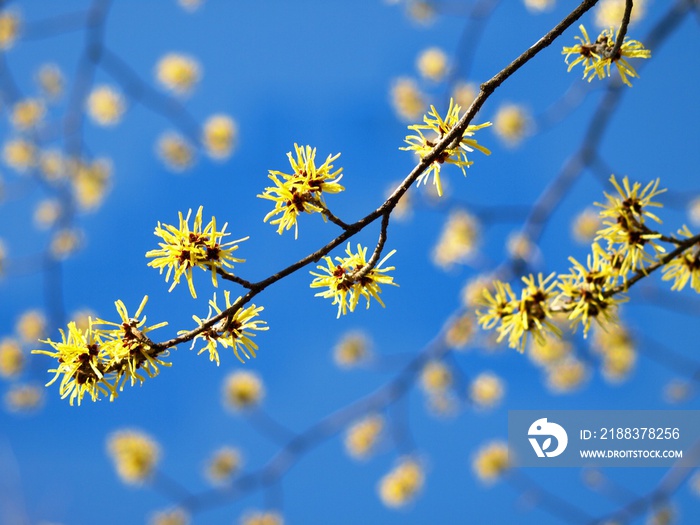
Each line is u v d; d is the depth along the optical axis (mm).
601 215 2281
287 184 1886
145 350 1854
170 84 6086
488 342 5512
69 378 1874
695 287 2361
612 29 2162
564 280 2383
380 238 1931
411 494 5566
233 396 5523
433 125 1953
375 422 5820
